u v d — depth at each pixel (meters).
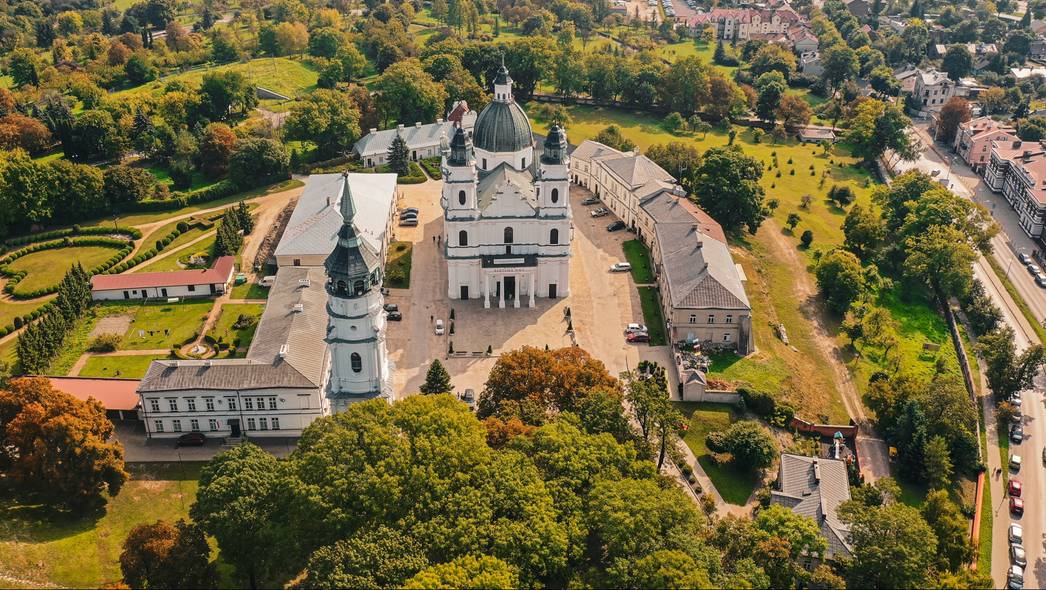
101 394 166.75
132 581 119.00
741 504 150.62
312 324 174.50
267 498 125.06
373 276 130.75
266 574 128.25
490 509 117.94
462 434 129.38
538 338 196.00
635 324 199.00
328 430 128.75
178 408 159.75
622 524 115.06
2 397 146.88
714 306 190.12
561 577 117.44
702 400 175.75
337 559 109.25
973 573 126.56
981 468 163.12
